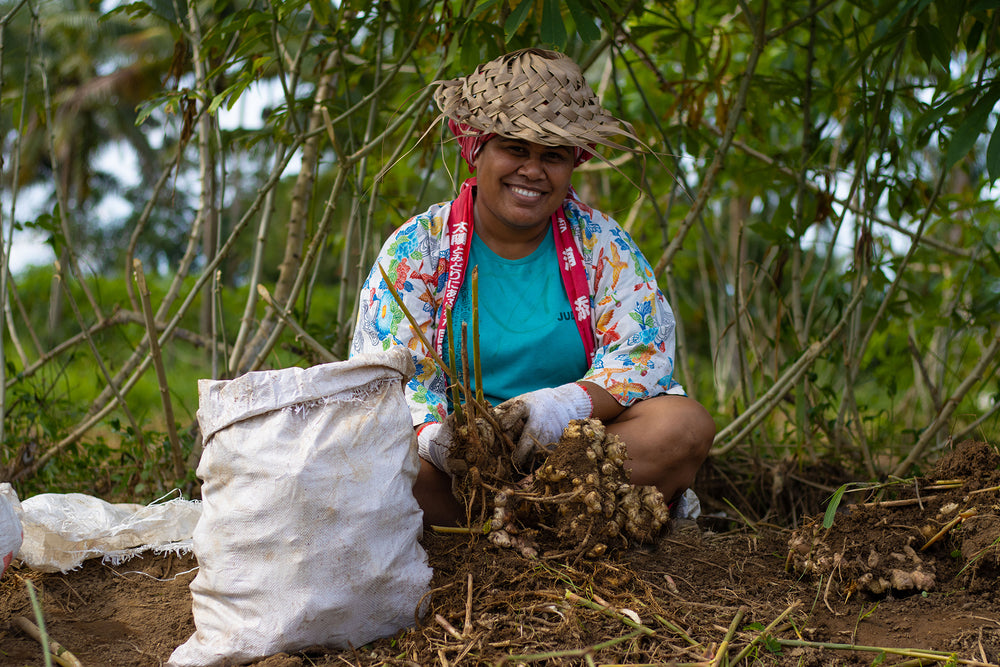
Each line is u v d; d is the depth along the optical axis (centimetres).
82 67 1560
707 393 456
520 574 181
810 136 321
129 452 296
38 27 299
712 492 290
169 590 204
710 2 372
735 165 391
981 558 184
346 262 315
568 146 209
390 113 362
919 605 184
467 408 189
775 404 276
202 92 274
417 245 222
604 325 225
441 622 171
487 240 228
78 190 1989
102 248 2322
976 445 214
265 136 309
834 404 342
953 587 189
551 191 212
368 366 174
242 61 290
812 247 340
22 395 321
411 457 179
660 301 228
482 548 190
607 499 190
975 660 157
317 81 335
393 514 171
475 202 229
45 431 304
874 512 209
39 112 315
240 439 168
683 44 346
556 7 229
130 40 1492
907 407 414
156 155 2123
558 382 231
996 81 228
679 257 514
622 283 226
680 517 234
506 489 190
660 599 184
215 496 170
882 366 392
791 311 321
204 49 286
